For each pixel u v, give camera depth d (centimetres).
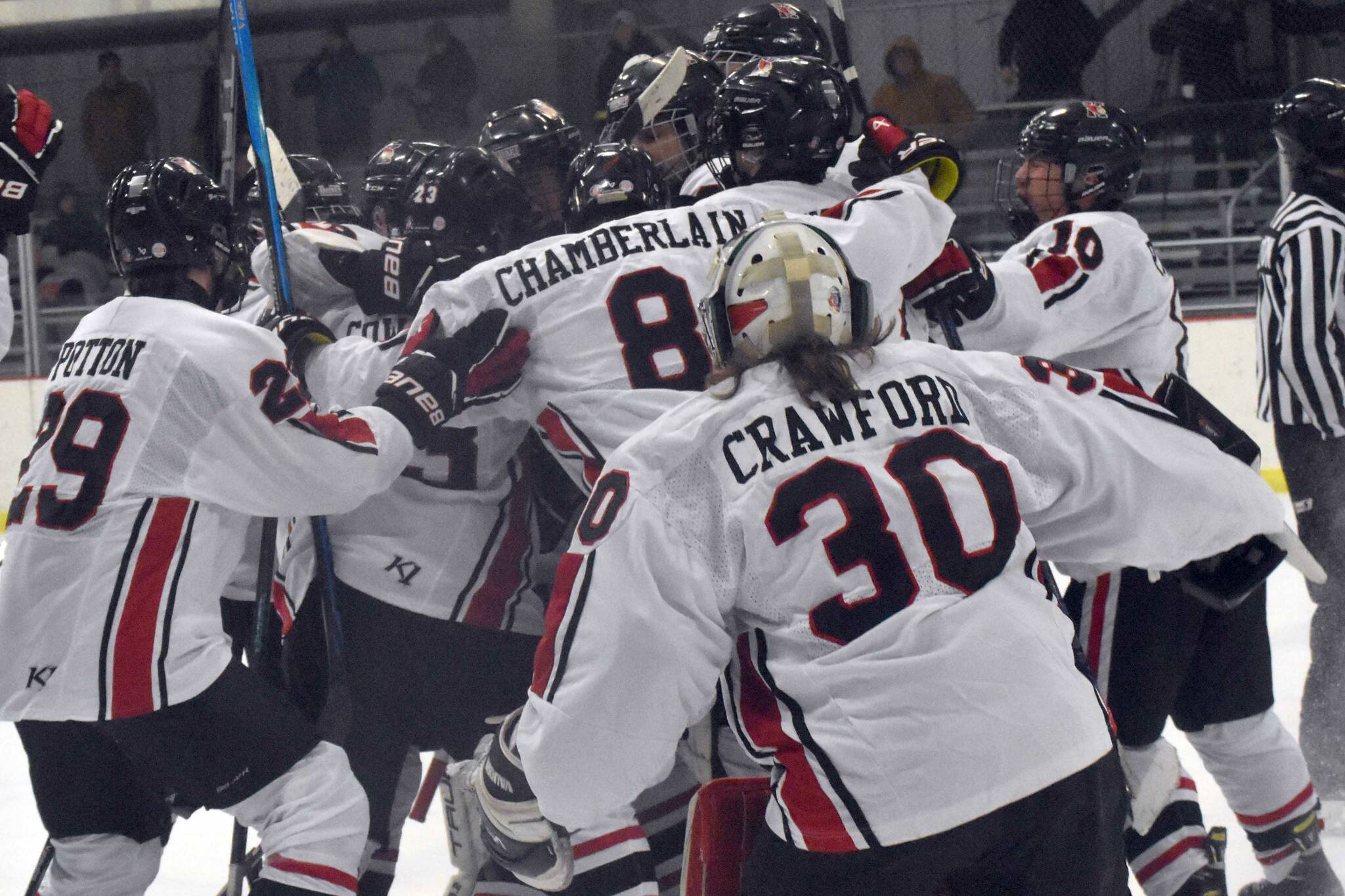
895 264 544
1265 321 862
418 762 668
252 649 602
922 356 434
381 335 664
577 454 562
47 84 2127
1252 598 634
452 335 560
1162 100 2022
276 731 533
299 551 634
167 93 2103
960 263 591
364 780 614
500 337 553
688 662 399
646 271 548
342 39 2073
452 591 600
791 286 415
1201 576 566
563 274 553
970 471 409
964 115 2012
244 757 527
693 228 556
